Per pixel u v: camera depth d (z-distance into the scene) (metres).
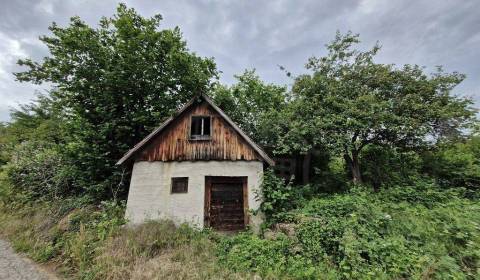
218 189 8.59
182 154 8.60
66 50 10.18
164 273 4.84
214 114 9.32
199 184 8.37
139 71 10.62
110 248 6.00
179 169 8.45
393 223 5.94
